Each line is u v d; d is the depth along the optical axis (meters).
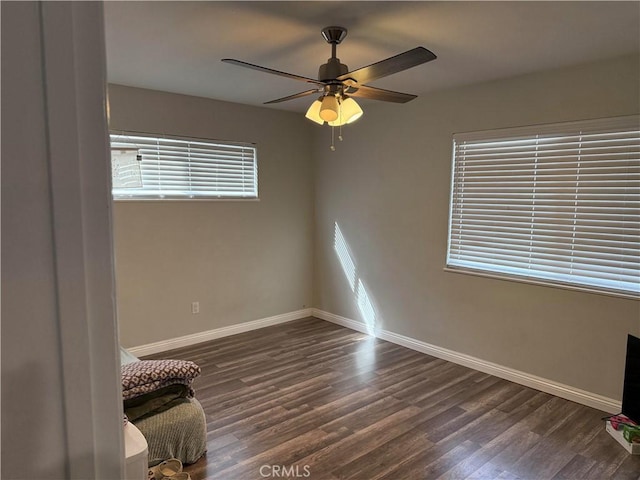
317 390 3.34
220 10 2.15
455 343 3.92
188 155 4.16
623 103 2.84
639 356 2.62
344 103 2.39
